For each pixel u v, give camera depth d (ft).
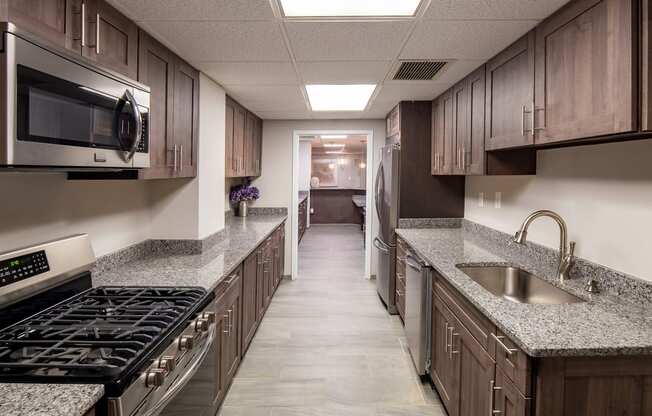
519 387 4.65
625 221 6.12
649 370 4.49
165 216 9.54
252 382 9.17
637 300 5.79
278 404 8.31
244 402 8.36
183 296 6.13
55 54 4.12
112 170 5.90
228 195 17.25
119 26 6.08
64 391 3.52
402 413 8.04
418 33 7.09
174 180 9.51
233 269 8.48
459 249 9.96
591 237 6.91
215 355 7.30
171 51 7.98
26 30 3.80
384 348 11.07
